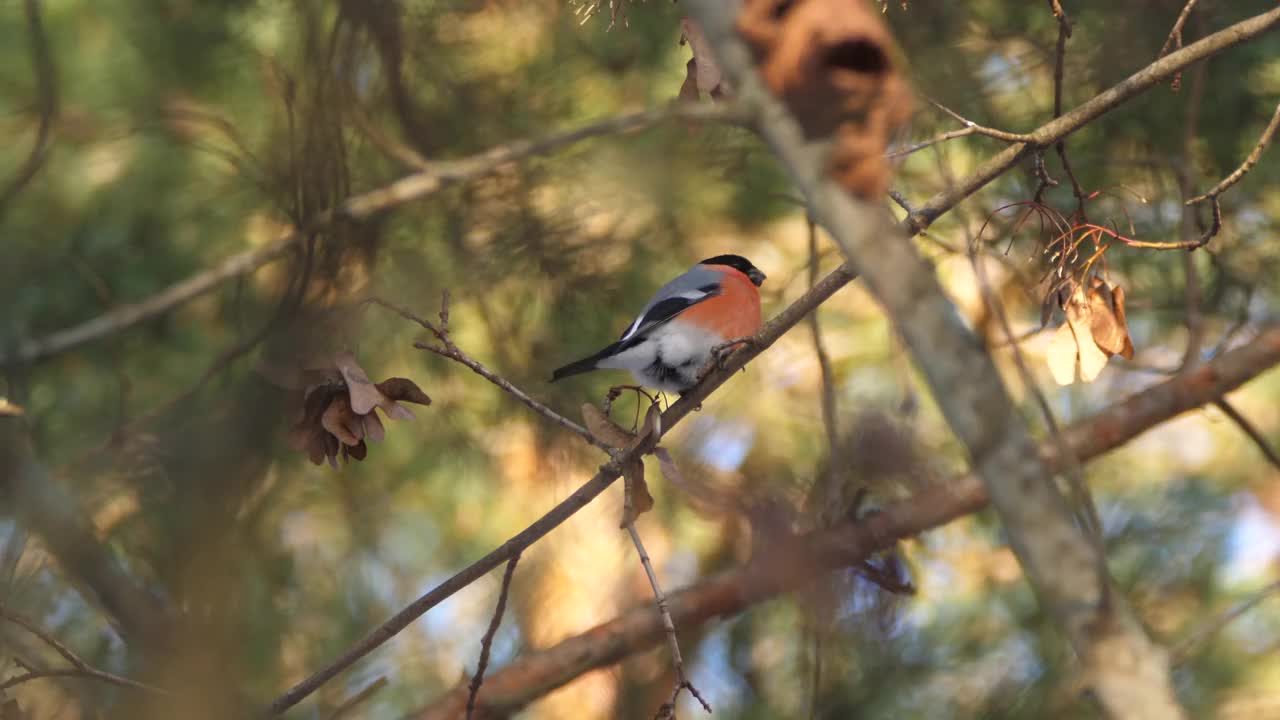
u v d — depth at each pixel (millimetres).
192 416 6328
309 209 6117
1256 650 11070
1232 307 10352
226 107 10242
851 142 3646
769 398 12180
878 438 9844
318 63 6195
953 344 3521
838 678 9836
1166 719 3324
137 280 9898
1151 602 11203
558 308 10906
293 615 11062
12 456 5586
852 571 9219
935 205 6824
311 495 11352
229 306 9891
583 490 6941
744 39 3828
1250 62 9828
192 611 5875
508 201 10242
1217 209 6582
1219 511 11984
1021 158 6789
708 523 12133
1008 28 10047
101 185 10219
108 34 10273
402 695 11656
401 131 8625
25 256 9641
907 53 9750
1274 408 12914
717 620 11711
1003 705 10477
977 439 3512
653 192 10102
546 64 10438
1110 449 8289
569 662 8953
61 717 7824
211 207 10312
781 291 11703
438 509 12328
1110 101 6730
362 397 6461
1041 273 9688
